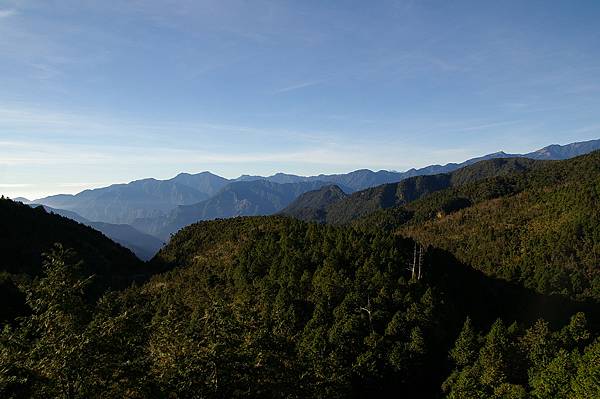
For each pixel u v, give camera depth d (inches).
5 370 601.3
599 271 4252.0
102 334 685.9
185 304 2856.8
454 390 2028.8
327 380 1569.9
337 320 2397.9
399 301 2554.1
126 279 4013.3
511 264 4830.2
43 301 672.4
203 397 821.2
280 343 1145.4
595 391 1707.7
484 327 2947.8
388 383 2158.0
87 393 658.8
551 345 2321.6
